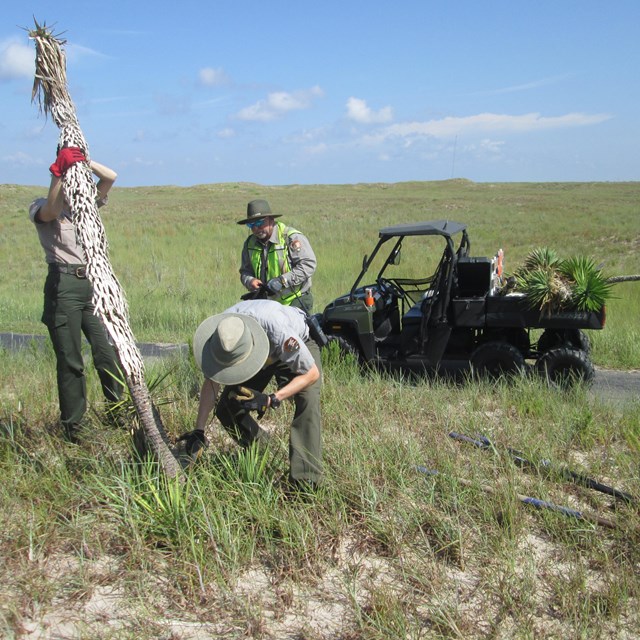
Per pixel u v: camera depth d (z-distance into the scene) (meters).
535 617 3.18
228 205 50.50
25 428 5.07
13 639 2.93
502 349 7.32
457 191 70.38
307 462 4.01
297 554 3.58
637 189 66.56
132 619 3.10
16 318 13.20
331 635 3.05
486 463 4.66
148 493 3.81
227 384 3.81
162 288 15.77
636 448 5.01
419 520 3.90
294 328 4.04
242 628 3.07
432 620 3.13
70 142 3.97
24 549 3.54
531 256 7.70
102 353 4.88
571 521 3.89
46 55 3.95
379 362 7.72
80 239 3.87
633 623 3.12
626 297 13.09
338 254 20.94
